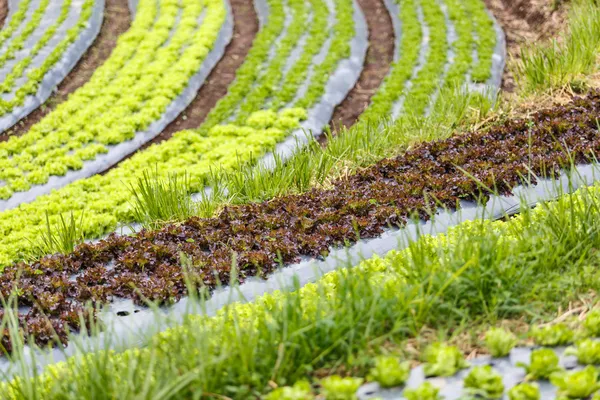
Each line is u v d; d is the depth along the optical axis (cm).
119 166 1365
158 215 984
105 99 1650
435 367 439
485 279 506
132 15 2231
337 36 1966
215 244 820
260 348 445
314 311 496
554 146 940
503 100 1305
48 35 1995
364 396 427
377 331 475
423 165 962
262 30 2042
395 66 1759
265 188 1003
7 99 1691
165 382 413
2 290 747
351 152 1109
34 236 1087
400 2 2183
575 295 516
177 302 698
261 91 1658
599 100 1086
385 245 758
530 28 1933
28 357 634
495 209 810
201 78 1797
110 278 762
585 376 406
